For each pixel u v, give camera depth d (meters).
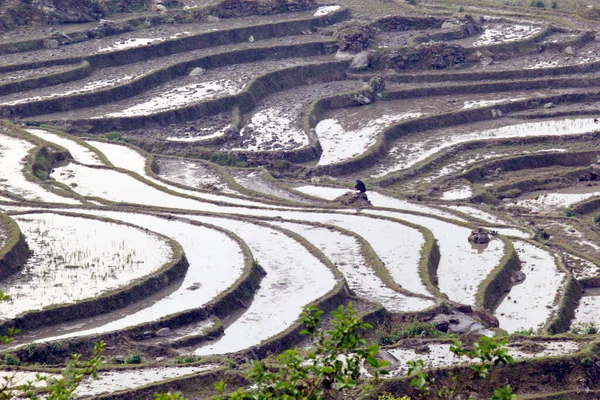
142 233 130.38
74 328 99.31
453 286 127.94
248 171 190.50
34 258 118.12
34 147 181.75
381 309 110.62
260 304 110.75
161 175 184.50
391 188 190.25
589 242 160.75
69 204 148.88
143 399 82.62
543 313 123.12
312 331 42.41
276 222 148.12
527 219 173.00
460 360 94.62
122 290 106.69
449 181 193.50
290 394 41.03
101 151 194.88
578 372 95.81
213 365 90.88
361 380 83.56
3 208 144.38
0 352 91.38
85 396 81.44
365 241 139.00
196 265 120.75
